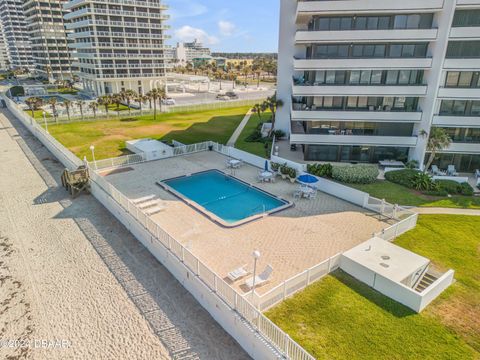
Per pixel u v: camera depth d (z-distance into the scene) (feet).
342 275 53.11
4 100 237.86
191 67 584.40
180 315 46.42
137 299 49.39
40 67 423.64
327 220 71.05
